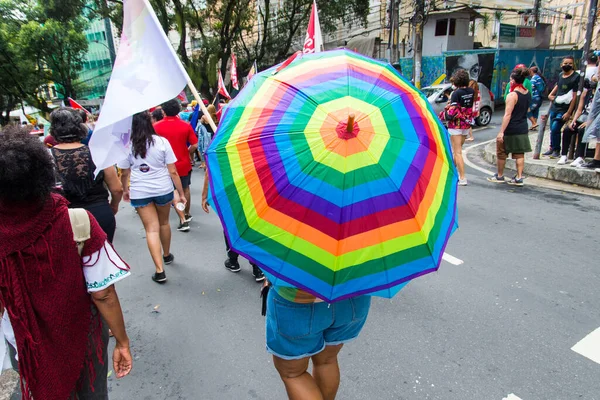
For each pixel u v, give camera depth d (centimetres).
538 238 461
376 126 137
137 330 327
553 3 2694
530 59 1973
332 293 138
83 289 164
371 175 132
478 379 255
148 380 270
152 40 232
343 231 133
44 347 155
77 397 185
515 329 303
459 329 306
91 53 3972
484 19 2450
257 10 2697
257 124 146
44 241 148
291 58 181
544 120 754
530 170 738
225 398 252
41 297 151
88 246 163
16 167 137
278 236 137
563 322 308
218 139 154
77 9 2319
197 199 718
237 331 321
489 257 420
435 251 144
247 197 141
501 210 557
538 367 263
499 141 671
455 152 672
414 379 258
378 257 137
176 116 543
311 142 134
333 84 145
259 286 395
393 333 305
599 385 246
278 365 188
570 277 373
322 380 198
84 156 276
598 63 609
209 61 2250
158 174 395
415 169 141
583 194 614
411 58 2089
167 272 431
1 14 2558
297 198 134
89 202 286
